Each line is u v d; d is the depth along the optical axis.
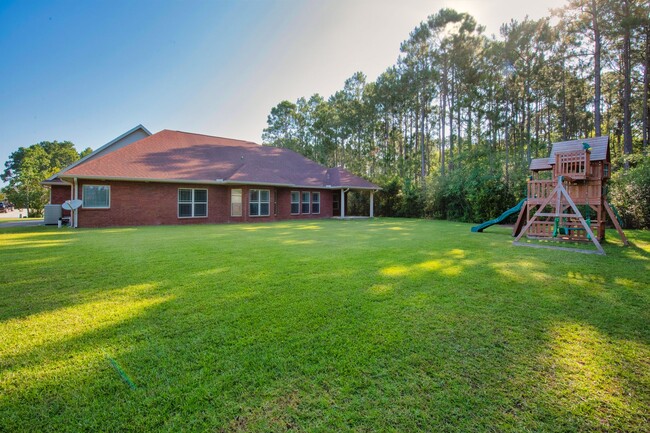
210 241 8.98
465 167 21.30
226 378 2.17
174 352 2.52
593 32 19.88
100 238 9.73
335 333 2.86
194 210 16.67
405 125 31.56
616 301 3.74
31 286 4.34
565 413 1.83
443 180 20.14
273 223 16.95
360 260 6.11
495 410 1.86
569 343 2.69
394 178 24.20
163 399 1.96
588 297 3.89
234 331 2.90
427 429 1.71
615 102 27.62
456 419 1.79
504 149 26.45
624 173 13.66
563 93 25.20
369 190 23.20
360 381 2.13
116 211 14.66
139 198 15.16
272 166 20.97
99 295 3.96
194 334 2.85
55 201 20.39
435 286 4.32
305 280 4.62
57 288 4.25
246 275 4.92
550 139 29.22
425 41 26.08
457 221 18.56
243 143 23.02
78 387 2.07
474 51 24.42
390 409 1.86
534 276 4.91
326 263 5.81
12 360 2.40
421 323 3.08
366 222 17.64
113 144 18.55
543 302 3.70
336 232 11.76
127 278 4.75
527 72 22.50
